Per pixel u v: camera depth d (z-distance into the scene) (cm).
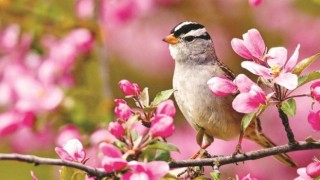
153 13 1301
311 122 708
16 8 1154
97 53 1164
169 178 666
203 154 812
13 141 1127
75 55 1141
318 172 714
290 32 1305
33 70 1151
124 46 1327
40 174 1236
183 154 1209
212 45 967
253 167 1186
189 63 957
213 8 1308
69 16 1189
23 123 1055
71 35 1158
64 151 683
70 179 673
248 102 697
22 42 1163
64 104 1067
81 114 1063
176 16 1309
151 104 693
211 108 923
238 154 736
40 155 1154
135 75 1345
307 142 725
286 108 690
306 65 705
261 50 717
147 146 643
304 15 1302
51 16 1166
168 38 973
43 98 1064
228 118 921
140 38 1320
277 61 702
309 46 1296
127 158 646
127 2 1273
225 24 1310
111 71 1334
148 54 1332
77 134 1050
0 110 1142
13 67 1148
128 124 653
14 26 1164
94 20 1208
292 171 1188
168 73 1344
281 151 730
